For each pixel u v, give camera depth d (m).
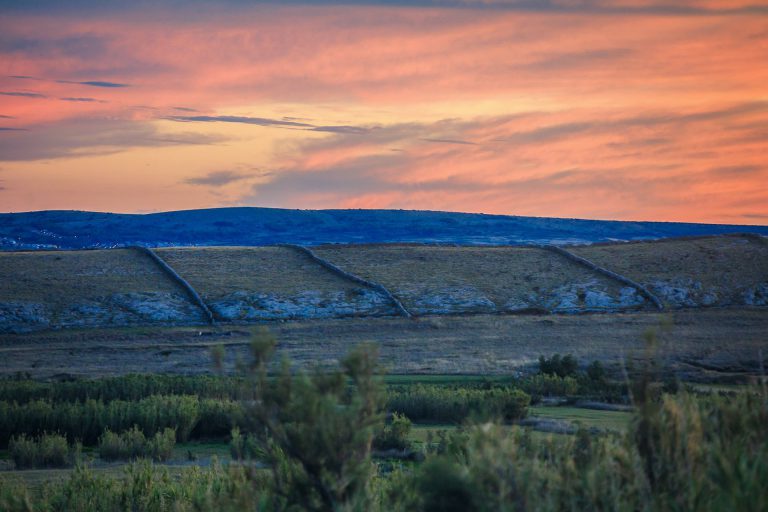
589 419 41.50
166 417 46.47
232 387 66.38
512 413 44.88
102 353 110.56
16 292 141.62
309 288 153.62
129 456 37.19
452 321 131.25
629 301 146.88
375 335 123.12
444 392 55.84
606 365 94.75
